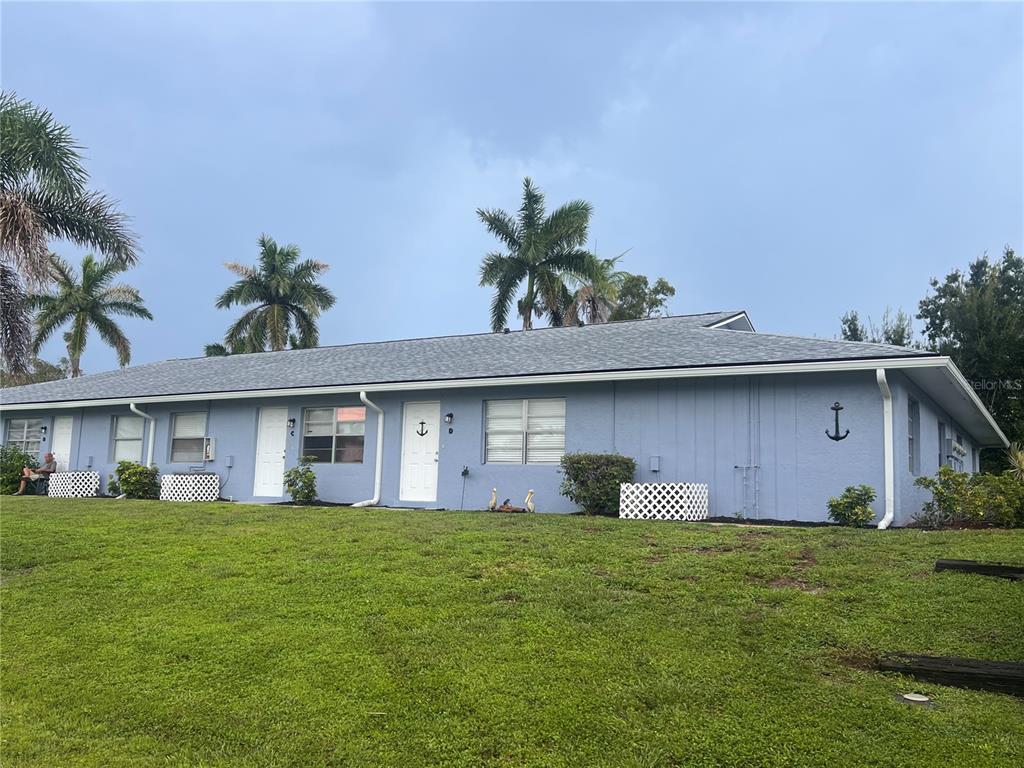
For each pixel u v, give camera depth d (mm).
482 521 11055
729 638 5625
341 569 8031
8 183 17328
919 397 13656
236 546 9391
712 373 12375
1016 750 3938
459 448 14906
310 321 42812
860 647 5426
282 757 4254
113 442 19500
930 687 4754
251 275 41750
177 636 6188
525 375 13906
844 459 11781
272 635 6094
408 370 16188
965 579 6875
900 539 8938
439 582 7383
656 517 12281
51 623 6660
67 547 9523
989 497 10867
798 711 4430
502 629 5965
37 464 20672
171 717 4809
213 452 17688
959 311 30609
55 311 39531
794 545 8680
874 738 4098
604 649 5477
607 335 17344
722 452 12641
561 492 13391
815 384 12141
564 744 4215
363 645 5785
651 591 6922
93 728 4727
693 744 4125
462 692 4891
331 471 16281
